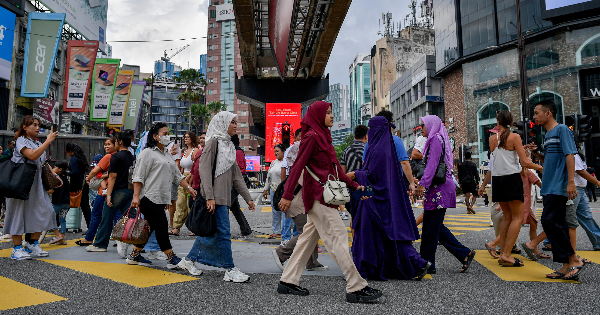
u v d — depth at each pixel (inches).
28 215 188.9
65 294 127.3
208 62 4050.2
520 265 176.9
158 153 173.9
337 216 123.0
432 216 161.5
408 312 109.1
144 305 115.4
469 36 1406.3
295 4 529.0
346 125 6850.4
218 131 154.7
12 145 182.9
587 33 1072.8
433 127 164.9
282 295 127.4
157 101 4559.5
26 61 1096.2
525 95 594.6
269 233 302.4
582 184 212.2
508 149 175.2
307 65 937.5
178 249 220.7
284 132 858.1
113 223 220.4
